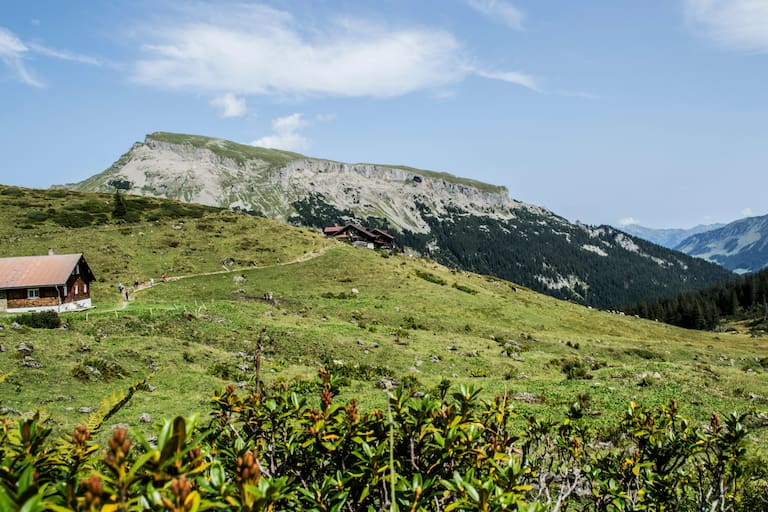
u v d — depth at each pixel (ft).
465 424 12.36
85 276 170.19
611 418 67.92
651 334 280.10
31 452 9.18
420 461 12.35
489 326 203.10
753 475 28.45
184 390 79.66
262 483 7.49
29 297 152.56
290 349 120.78
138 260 243.81
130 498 7.07
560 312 283.59
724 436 18.13
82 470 9.68
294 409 13.16
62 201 328.49
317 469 12.87
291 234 324.39
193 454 8.25
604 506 17.75
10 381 68.39
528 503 9.48
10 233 251.80
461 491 9.71
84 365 80.07
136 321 121.70
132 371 85.30
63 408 62.13
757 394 89.35
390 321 186.91
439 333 175.22
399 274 271.69
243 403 13.67
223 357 105.09
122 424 57.72
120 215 305.94
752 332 418.92
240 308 154.20
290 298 204.74
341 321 170.30
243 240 297.33
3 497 5.85
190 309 141.38
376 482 10.53
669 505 17.47
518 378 118.93
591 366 148.77
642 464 17.29
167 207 351.46
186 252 264.31
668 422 19.63
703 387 90.38
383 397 81.05
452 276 318.86
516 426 57.67
